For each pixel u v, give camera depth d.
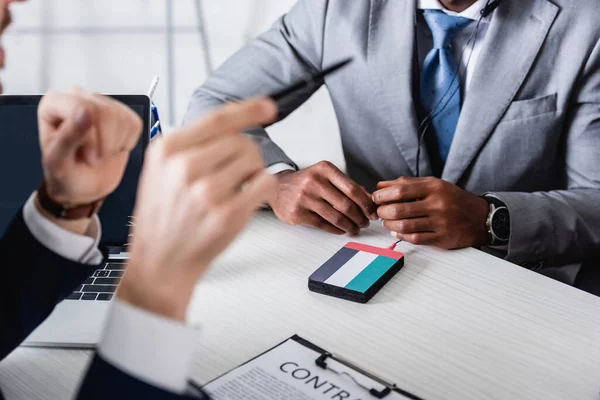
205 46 2.80
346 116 1.61
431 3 1.46
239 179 0.42
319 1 1.59
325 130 2.21
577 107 1.42
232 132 0.43
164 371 0.44
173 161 0.40
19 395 0.70
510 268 0.98
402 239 1.05
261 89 1.65
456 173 1.48
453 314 0.86
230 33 2.76
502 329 0.83
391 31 1.50
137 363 0.44
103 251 0.72
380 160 1.60
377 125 1.57
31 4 2.87
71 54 2.87
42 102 0.60
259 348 0.78
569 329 0.83
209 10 2.76
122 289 0.44
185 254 0.41
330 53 1.59
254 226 1.11
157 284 0.43
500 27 1.41
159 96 2.73
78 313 0.82
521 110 1.42
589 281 1.27
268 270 0.96
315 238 1.07
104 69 2.81
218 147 0.41
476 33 1.45
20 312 0.64
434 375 0.74
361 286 0.89
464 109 1.45
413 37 1.48
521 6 1.40
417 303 0.88
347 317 0.85
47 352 0.77
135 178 0.94
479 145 1.45
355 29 1.54
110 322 0.45
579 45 1.38
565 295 0.91
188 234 0.40
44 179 0.63
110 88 2.74
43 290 0.64
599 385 0.73
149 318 0.43
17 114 0.94
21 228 0.64
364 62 1.54
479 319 0.85
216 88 1.65
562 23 1.39
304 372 0.72
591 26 1.37
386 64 1.51
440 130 1.52
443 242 1.04
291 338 0.79
